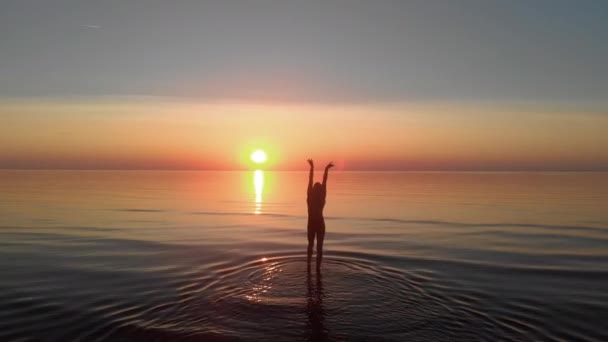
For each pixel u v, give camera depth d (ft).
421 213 99.71
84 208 106.01
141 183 276.62
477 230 72.38
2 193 159.94
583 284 38.11
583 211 103.55
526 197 152.97
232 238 62.80
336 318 28.04
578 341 25.05
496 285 37.55
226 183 307.58
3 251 52.75
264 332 25.79
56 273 41.45
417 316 28.76
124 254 50.75
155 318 28.63
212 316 28.73
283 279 37.93
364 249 54.75
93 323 27.94
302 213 98.89
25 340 25.39
